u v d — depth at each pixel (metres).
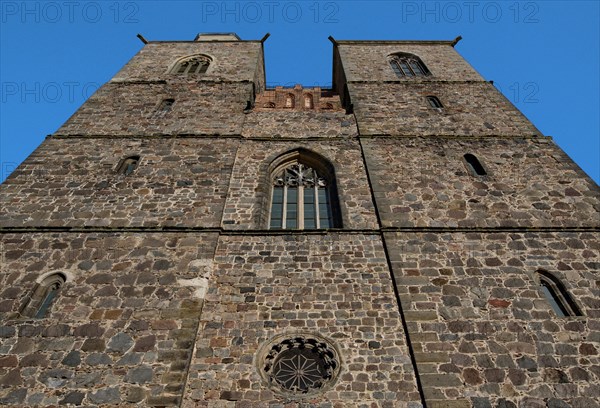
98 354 9.74
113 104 19.47
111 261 11.93
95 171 15.25
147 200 14.05
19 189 14.31
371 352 9.93
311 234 12.86
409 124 18.27
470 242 12.57
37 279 11.39
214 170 15.42
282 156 16.58
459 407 8.86
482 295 11.09
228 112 19.08
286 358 10.10
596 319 10.56
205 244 12.45
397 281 11.36
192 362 9.68
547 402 9.00
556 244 12.51
